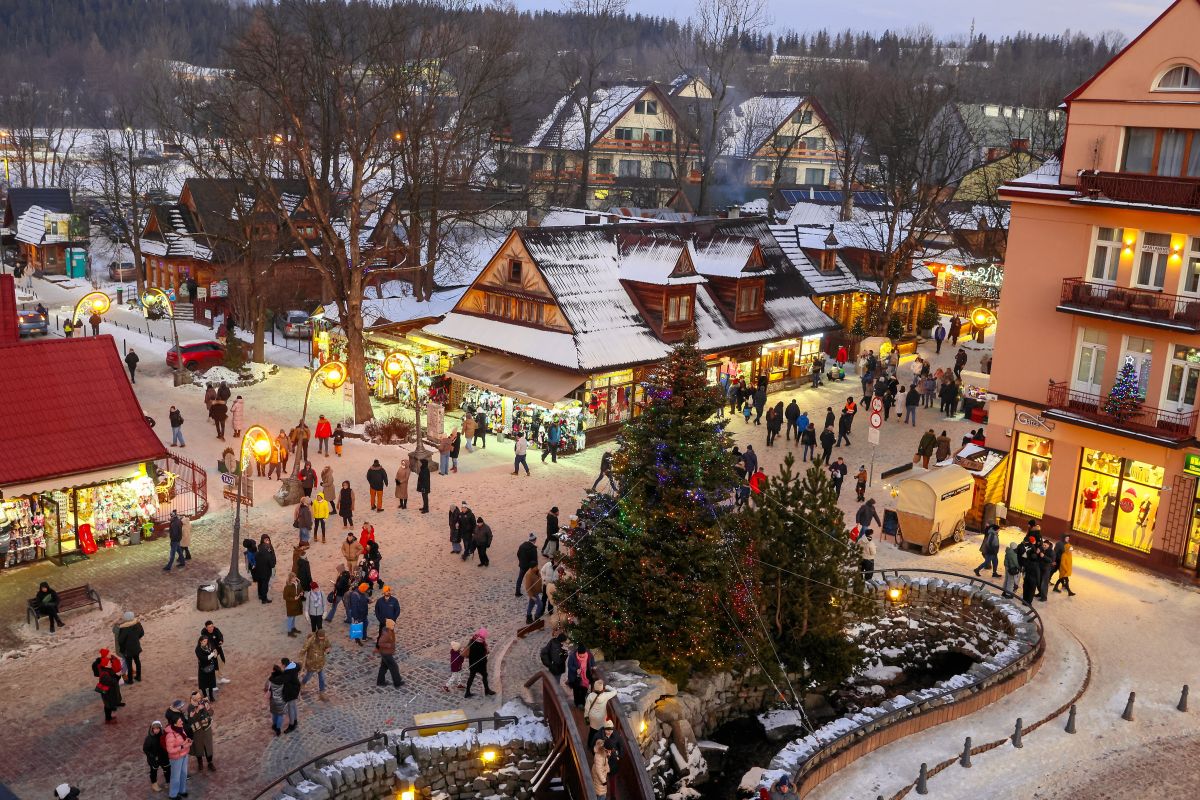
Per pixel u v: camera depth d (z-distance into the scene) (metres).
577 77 106.56
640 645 25.61
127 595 29.64
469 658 25.20
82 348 34.09
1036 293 33.50
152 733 20.66
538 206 85.31
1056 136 72.19
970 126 96.12
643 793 20.05
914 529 33.22
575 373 42.75
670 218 81.06
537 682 25.06
